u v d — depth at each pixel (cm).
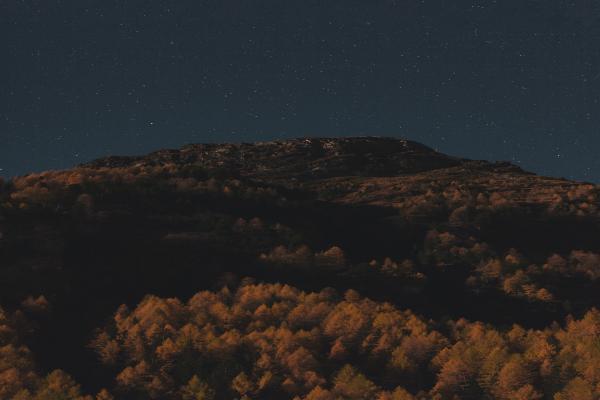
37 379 10425
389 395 10038
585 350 11325
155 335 11975
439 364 11456
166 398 10619
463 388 10719
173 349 11400
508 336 12775
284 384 10638
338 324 12344
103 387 11306
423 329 12669
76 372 11725
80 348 12400
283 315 13038
